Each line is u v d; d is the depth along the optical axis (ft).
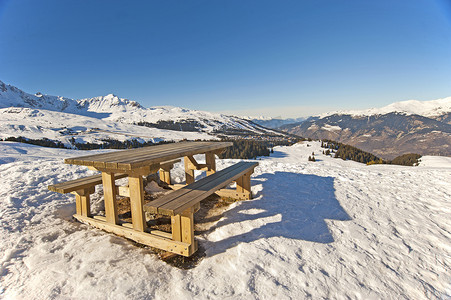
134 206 11.02
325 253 10.01
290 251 10.06
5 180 18.69
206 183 12.37
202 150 14.94
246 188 16.37
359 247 10.54
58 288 7.89
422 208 14.94
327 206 14.98
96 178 14.20
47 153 48.21
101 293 7.64
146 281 8.24
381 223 12.85
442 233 11.87
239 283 8.20
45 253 9.86
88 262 9.21
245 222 12.60
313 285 8.20
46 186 17.94
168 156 11.71
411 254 10.11
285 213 13.69
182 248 9.52
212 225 12.82
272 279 8.42
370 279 8.57
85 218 12.84
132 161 9.95
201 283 8.21
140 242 10.78
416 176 22.36
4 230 11.47
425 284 8.38
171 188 19.34
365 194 17.39
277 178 21.47
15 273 8.70
